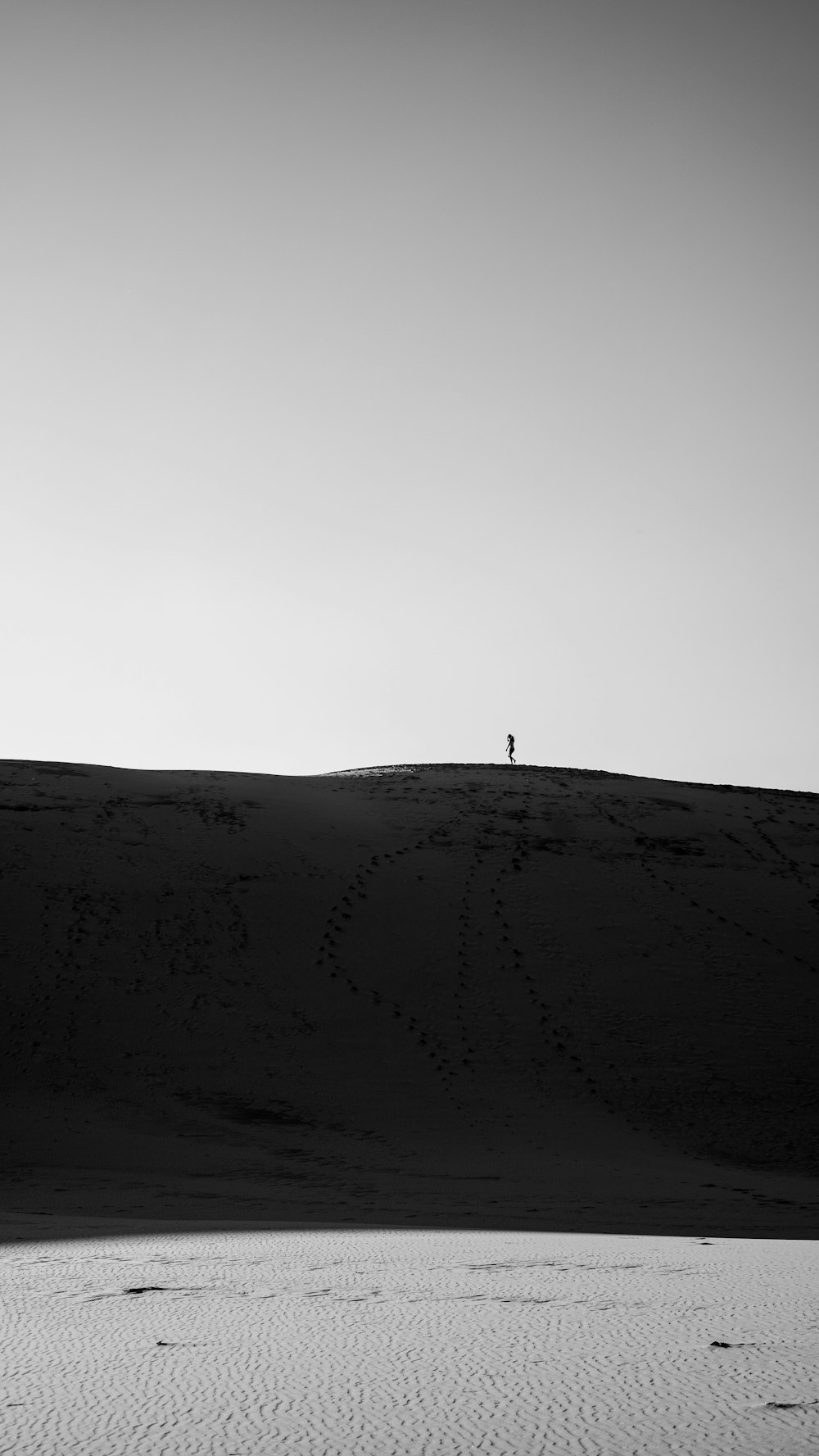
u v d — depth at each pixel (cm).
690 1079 3198
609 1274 1058
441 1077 3148
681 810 5572
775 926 4219
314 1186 2316
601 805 5559
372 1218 1858
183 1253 1238
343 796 5525
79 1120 2812
